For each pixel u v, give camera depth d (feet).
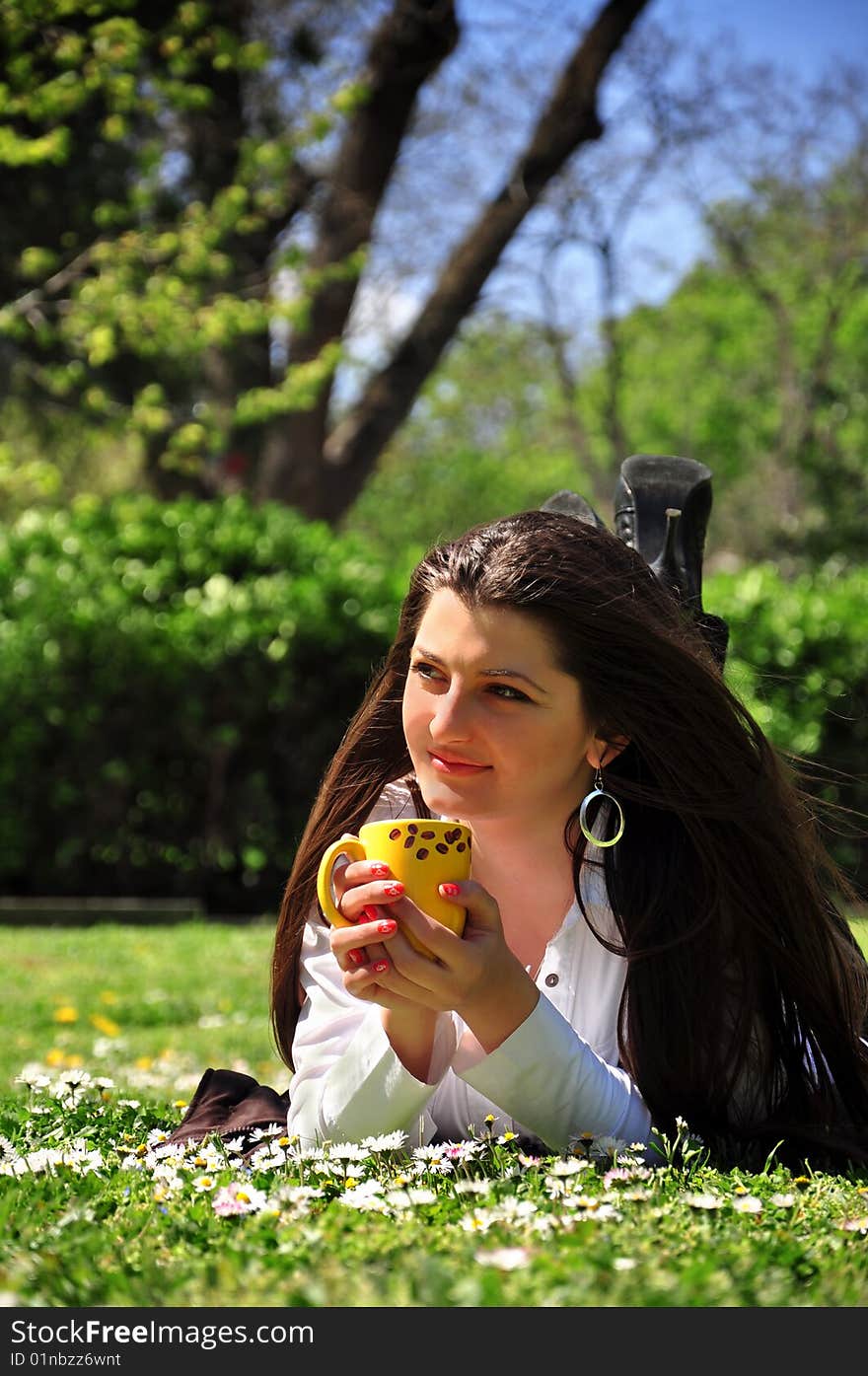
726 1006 7.32
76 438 56.44
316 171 50.37
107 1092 9.34
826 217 74.95
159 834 30.86
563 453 118.62
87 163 44.91
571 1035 6.70
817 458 64.44
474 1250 5.16
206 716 30.50
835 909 8.01
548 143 49.01
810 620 30.96
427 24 46.26
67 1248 5.28
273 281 44.09
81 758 30.37
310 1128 7.07
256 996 19.81
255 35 45.42
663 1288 4.78
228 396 51.67
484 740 6.51
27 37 33.12
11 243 44.32
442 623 6.59
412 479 114.11
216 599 30.42
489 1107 7.43
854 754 30.68
